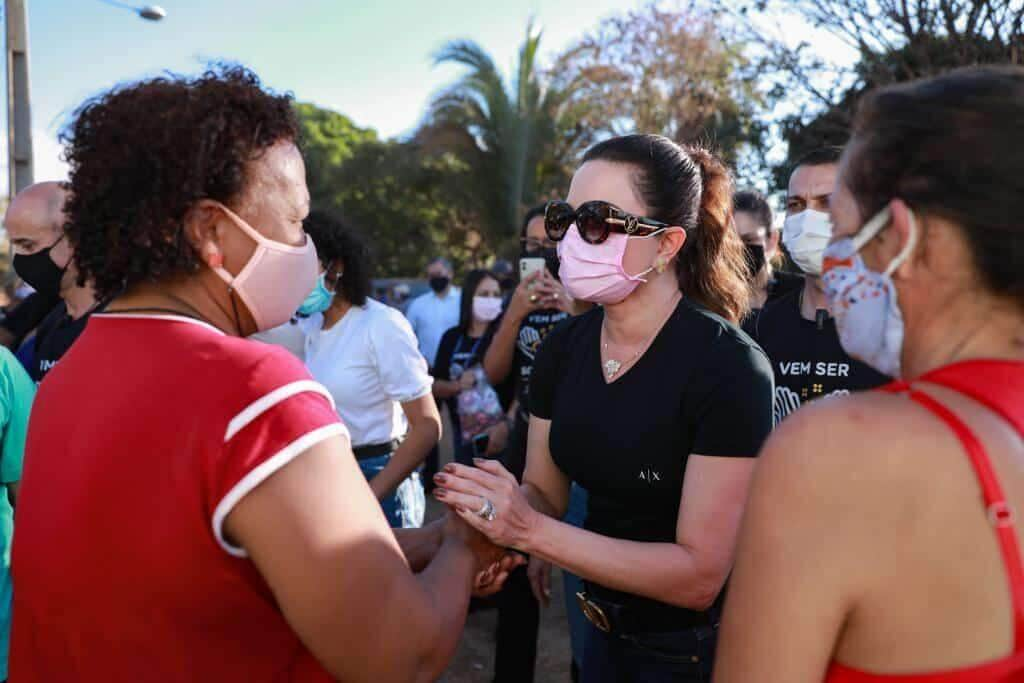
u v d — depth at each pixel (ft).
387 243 94.07
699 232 6.00
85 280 3.81
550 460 6.61
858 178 3.00
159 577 3.17
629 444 5.57
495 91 68.39
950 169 2.69
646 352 5.66
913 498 2.58
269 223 3.74
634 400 5.59
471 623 14.25
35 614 3.54
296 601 3.18
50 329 9.68
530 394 6.75
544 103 68.39
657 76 49.14
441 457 26.40
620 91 55.31
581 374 6.08
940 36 21.94
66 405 3.55
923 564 2.58
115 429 3.30
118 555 3.21
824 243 8.35
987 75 2.82
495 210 70.74
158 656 3.25
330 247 8.96
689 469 5.31
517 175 68.28
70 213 3.68
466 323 16.98
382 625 3.39
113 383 3.43
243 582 3.27
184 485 3.13
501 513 4.69
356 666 3.36
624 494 5.74
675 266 5.94
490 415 13.75
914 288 2.91
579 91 63.00
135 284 3.72
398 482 9.09
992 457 2.57
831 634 2.73
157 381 3.32
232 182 3.55
